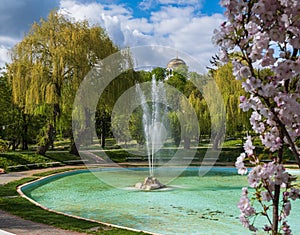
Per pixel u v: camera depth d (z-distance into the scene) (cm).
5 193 1014
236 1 232
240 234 667
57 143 3136
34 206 827
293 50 244
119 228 632
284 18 225
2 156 1745
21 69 1838
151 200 1009
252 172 256
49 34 1909
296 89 246
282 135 256
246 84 236
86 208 907
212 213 842
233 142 2612
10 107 2658
